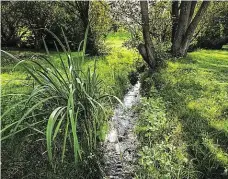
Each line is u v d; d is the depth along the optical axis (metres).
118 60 13.96
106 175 4.90
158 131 5.73
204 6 13.79
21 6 18.28
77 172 4.51
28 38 19.86
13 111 5.30
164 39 16.48
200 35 21.78
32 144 4.81
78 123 4.71
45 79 4.46
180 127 5.84
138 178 4.59
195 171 4.61
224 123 5.83
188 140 5.39
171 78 9.59
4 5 18.33
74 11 18.28
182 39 14.52
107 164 5.18
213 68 11.80
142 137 5.84
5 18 18.80
